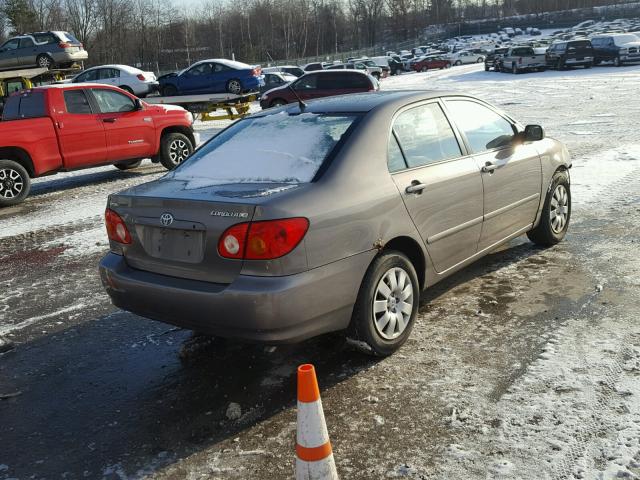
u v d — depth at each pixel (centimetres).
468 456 290
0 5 7538
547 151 560
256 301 319
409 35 11938
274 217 321
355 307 366
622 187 805
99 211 914
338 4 10912
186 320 351
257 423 334
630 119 1453
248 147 413
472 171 452
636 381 340
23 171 998
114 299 393
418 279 421
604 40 3706
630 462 276
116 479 297
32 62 2606
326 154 374
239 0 9650
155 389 380
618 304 444
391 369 376
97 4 8031
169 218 353
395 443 305
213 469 298
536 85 2789
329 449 248
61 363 427
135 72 2539
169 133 1224
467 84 3262
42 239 774
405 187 391
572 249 577
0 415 363
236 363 405
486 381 354
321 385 365
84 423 348
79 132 1061
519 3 13512
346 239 348
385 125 400
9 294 579
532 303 459
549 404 325
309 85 2098
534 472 275
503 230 501
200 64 2486
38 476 303
